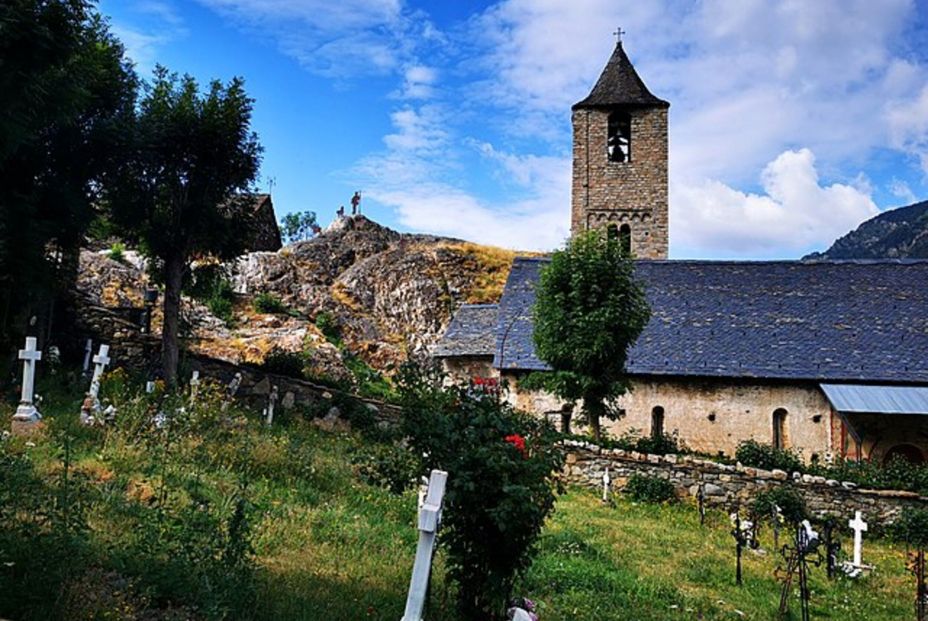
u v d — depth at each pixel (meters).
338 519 11.18
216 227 21.41
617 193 35.88
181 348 22.98
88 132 18.72
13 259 17.02
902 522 18.42
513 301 31.75
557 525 14.93
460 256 50.88
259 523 9.88
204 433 14.22
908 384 25.84
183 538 7.30
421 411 8.31
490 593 7.53
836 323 28.92
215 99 20.56
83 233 19.94
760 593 11.95
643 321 22.33
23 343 18.56
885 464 25.42
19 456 8.89
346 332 40.94
